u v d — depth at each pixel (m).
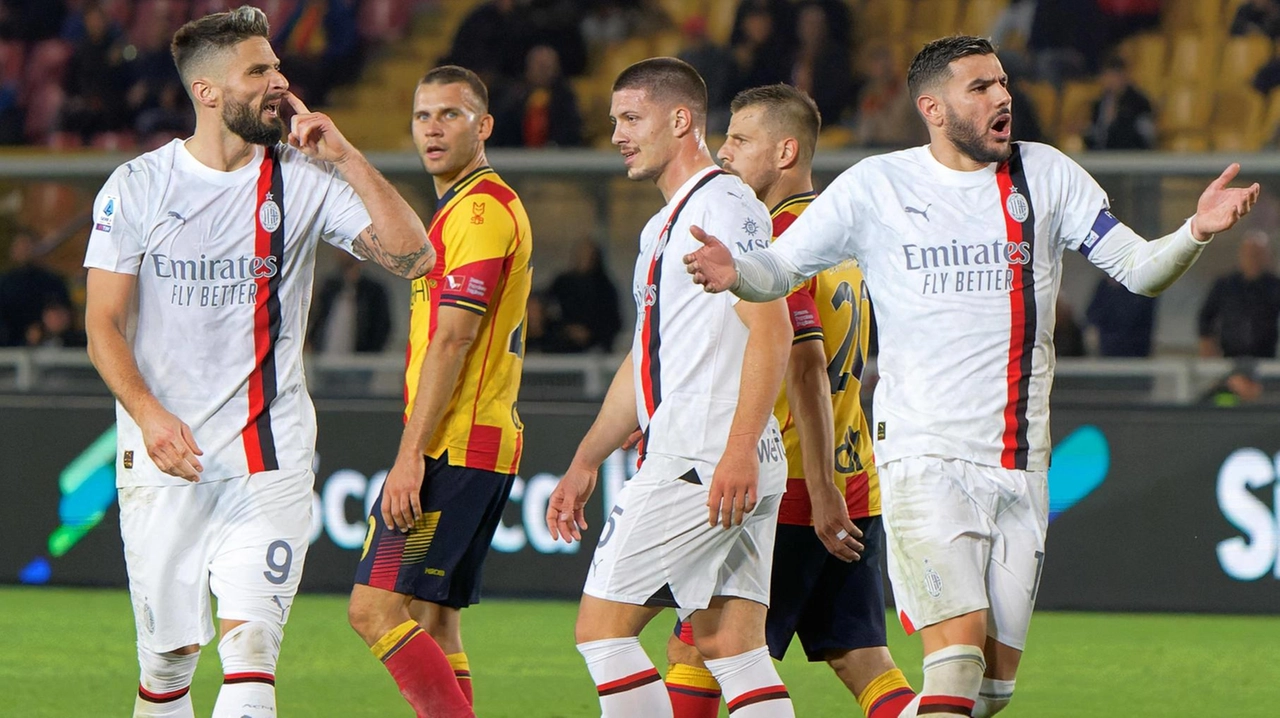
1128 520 29.91
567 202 34.72
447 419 16.02
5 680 21.88
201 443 13.28
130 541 13.50
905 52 52.62
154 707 13.97
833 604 15.32
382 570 15.66
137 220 13.12
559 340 34.59
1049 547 30.14
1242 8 52.12
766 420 13.12
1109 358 33.62
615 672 13.35
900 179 13.38
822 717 19.72
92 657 23.97
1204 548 29.66
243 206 13.31
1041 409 13.16
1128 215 33.47
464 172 16.67
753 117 15.83
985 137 13.04
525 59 49.78
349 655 24.36
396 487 15.52
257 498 13.30
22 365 35.59
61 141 50.44
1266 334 34.00
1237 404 29.69
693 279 12.39
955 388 13.05
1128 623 28.73
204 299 13.24
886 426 13.30
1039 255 13.16
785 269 13.09
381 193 13.32
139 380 12.90
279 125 13.39
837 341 15.32
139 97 50.34
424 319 16.36
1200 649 25.80
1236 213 12.19
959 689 12.68
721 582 13.62
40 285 37.31
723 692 13.75
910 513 13.03
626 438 15.22
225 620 13.06
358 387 34.62
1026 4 49.78
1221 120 50.50
